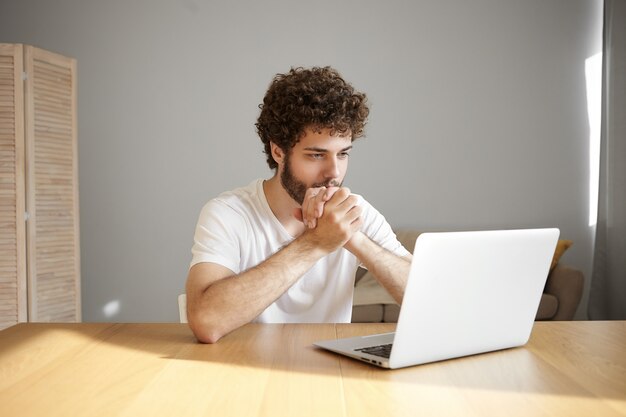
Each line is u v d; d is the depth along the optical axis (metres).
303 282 1.91
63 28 5.27
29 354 1.29
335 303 1.93
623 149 4.81
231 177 5.28
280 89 1.68
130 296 5.30
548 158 5.20
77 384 1.08
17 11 5.29
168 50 5.27
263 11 5.26
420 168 5.23
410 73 5.22
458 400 1.00
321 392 1.03
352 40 5.24
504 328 1.32
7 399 1.00
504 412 0.94
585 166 5.18
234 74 5.27
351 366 1.20
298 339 1.43
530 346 1.38
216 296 1.42
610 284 4.91
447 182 5.23
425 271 1.16
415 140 5.23
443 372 1.17
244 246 1.84
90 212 5.29
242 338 1.44
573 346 1.38
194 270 1.61
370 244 1.80
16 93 4.13
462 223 5.23
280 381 1.10
